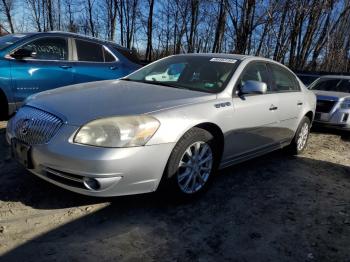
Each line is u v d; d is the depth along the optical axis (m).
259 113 4.35
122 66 7.32
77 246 2.80
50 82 6.22
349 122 8.02
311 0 20.45
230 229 3.26
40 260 2.60
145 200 3.61
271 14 18.92
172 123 3.24
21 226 2.99
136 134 3.03
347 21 24.81
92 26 30.41
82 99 3.42
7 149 4.71
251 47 20.62
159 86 4.07
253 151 4.53
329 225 3.52
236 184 4.32
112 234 3.00
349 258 3.00
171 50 28.69
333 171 5.30
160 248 2.87
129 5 29.08
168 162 3.29
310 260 2.91
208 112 3.61
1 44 6.02
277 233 3.27
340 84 9.31
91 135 2.96
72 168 2.93
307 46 22.84
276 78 5.06
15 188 3.62
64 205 3.38
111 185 2.98
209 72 4.30
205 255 2.84
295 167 5.26
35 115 3.29
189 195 3.59
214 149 3.83
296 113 5.35
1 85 5.68
